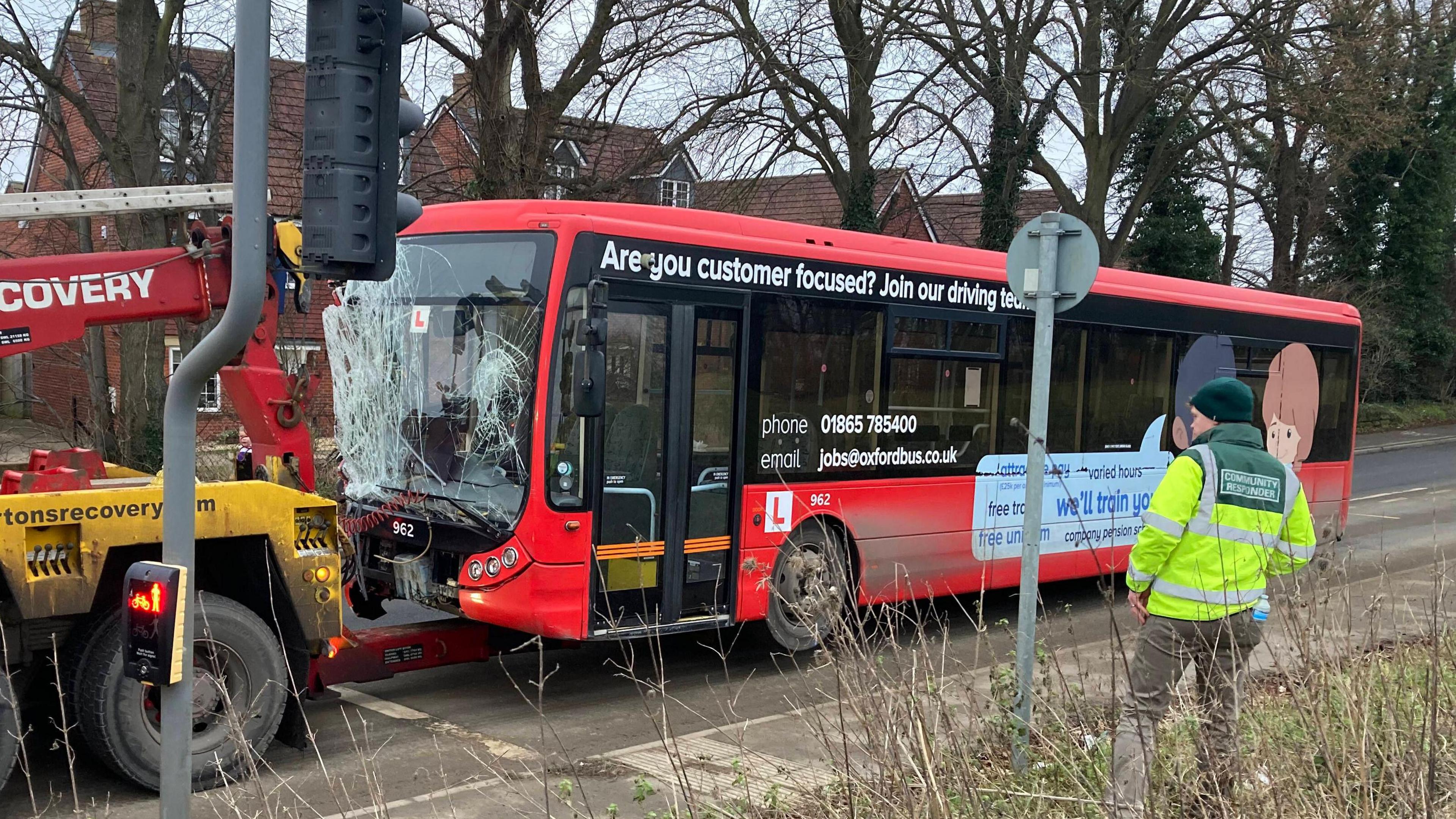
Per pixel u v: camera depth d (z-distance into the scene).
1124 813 4.12
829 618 4.88
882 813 4.00
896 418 8.68
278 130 15.42
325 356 8.30
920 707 4.11
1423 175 35.53
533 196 16.52
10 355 5.14
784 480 7.84
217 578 5.83
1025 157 23.53
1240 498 4.67
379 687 7.57
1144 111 24.80
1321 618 4.88
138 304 5.43
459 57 16.25
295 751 6.15
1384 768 4.04
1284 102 23.20
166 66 15.25
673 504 7.27
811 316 8.07
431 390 7.12
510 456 6.70
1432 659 4.40
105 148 14.75
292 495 5.78
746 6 18.78
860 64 21.44
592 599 6.82
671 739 5.19
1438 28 24.06
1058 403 10.00
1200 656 4.67
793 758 6.02
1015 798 4.40
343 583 7.46
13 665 5.13
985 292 9.34
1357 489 21.08
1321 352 12.92
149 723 5.37
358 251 3.78
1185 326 11.15
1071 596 11.41
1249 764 4.19
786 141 21.55
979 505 9.35
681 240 7.30
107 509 5.15
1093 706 5.11
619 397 7.02
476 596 6.72
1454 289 40.75
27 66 14.46
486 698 7.33
